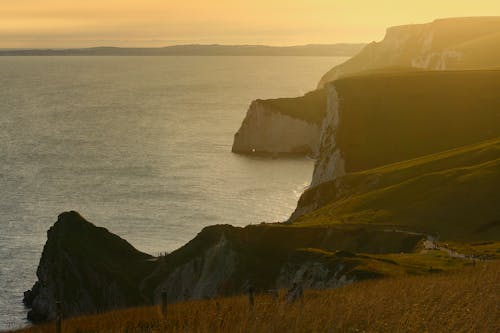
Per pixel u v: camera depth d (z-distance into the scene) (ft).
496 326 70.49
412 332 67.82
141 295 248.32
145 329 80.02
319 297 90.53
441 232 230.48
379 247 218.38
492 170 271.28
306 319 70.54
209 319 74.90
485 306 78.28
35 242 361.30
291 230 232.73
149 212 431.02
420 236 217.77
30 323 258.98
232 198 476.95
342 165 465.88
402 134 481.87
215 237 255.09
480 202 245.65
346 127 492.54
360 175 355.97
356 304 79.25
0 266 320.29
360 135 483.10
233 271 210.18
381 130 485.15
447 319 72.18
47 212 429.79
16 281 302.25
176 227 397.60
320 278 167.53
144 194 482.28
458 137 475.31
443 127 485.97
